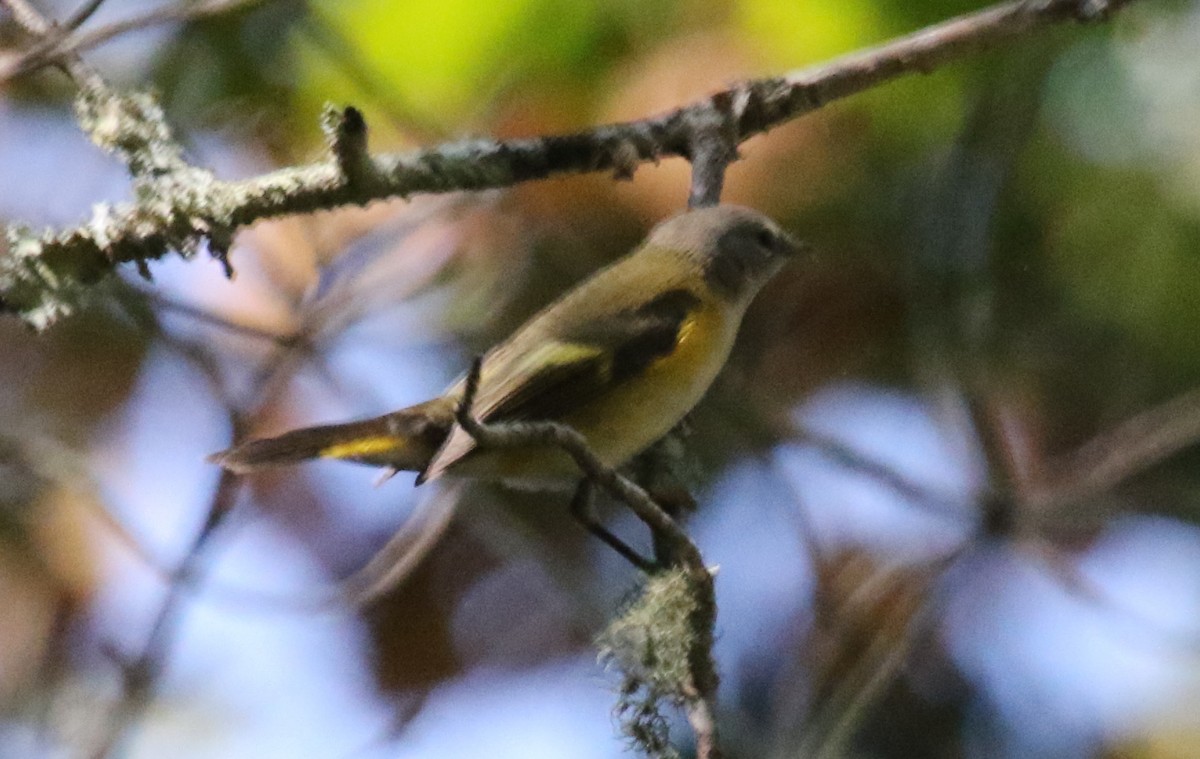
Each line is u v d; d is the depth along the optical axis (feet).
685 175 34.65
